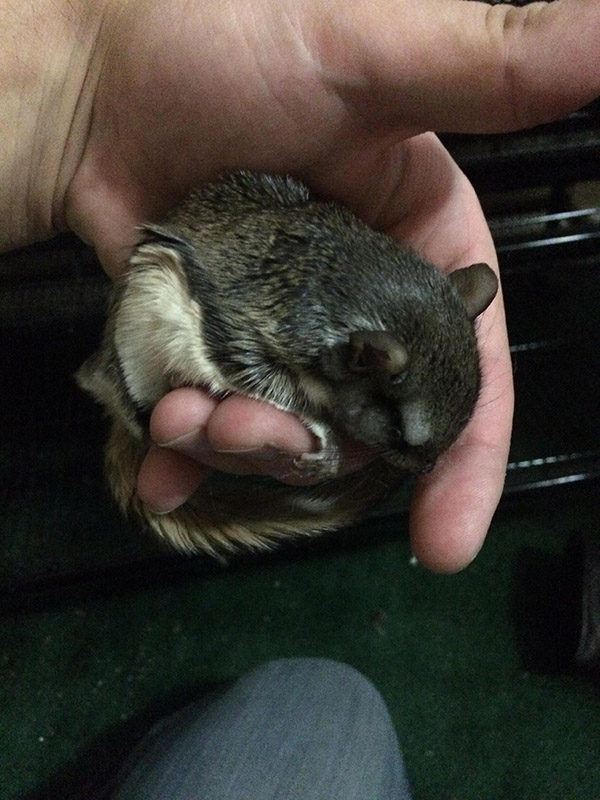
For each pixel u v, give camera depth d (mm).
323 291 162
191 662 257
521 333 294
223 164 189
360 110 169
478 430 180
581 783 238
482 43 144
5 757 241
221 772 196
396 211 203
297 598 267
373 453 168
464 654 259
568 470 268
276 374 165
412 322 157
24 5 181
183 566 258
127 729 246
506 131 165
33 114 190
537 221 268
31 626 258
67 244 253
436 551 168
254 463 169
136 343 174
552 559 271
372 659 259
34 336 261
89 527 263
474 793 238
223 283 167
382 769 203
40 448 270
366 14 153
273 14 160
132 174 199
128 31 175
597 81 142
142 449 202
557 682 254
